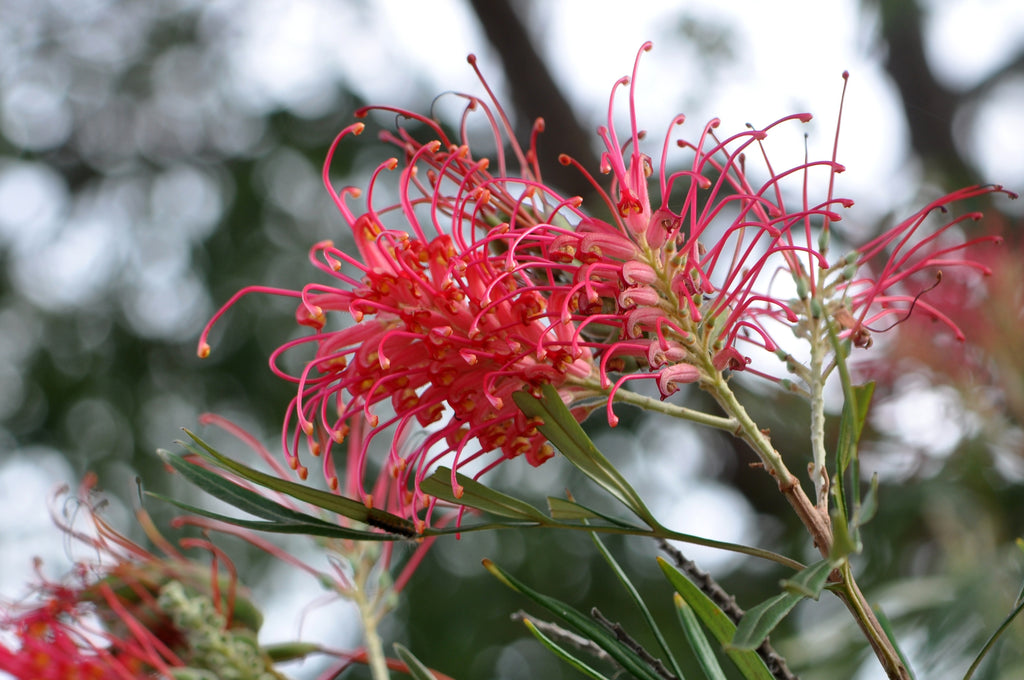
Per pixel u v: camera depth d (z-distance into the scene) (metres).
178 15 2.24
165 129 2.18
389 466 0.82
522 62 2.12
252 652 0.83
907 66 1.98
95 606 0.83
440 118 2.05
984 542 1.22
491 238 0.79
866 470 1.37
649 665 0.81
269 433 1.86
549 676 1.66
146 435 1.89
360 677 1.56
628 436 1.83
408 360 0.80
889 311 0.84
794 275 0.82
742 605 1.62
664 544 0.83
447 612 1.68
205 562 1.65
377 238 0.80
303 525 0.80
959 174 1.63
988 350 1.27
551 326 0.79
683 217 0.80
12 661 0.79
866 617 0.79
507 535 1.75
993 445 1.27
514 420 0.80
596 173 2.06
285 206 2.02
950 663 1.09
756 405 1.44
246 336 1.93
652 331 0.80
